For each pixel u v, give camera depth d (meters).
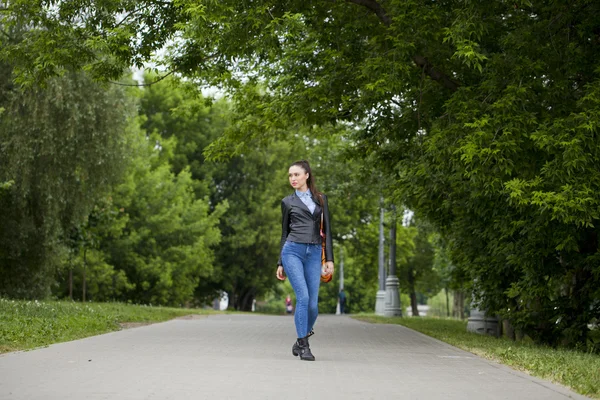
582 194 15.24
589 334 21.70
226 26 18.05
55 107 31.36
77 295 59.78
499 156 16.06
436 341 19.00
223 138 27.16
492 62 18.20
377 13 20.62
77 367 10.81
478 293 23.41
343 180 46.00
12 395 8.12
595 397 8.87
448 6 19.42
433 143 17.42
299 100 21.56
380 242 54.47
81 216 36.50
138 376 9.94
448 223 23.42
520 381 10.43
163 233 63.72
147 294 65.31
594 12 18.73
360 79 20.70
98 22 21.23
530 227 18.12
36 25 21.33
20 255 36.81
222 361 12.09
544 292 19.73
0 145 31.36
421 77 20.72
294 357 13.18
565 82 17.97
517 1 18.53
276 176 76.88
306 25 22.02
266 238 74.69
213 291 82.88
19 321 17.55
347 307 132.38
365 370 11.38
